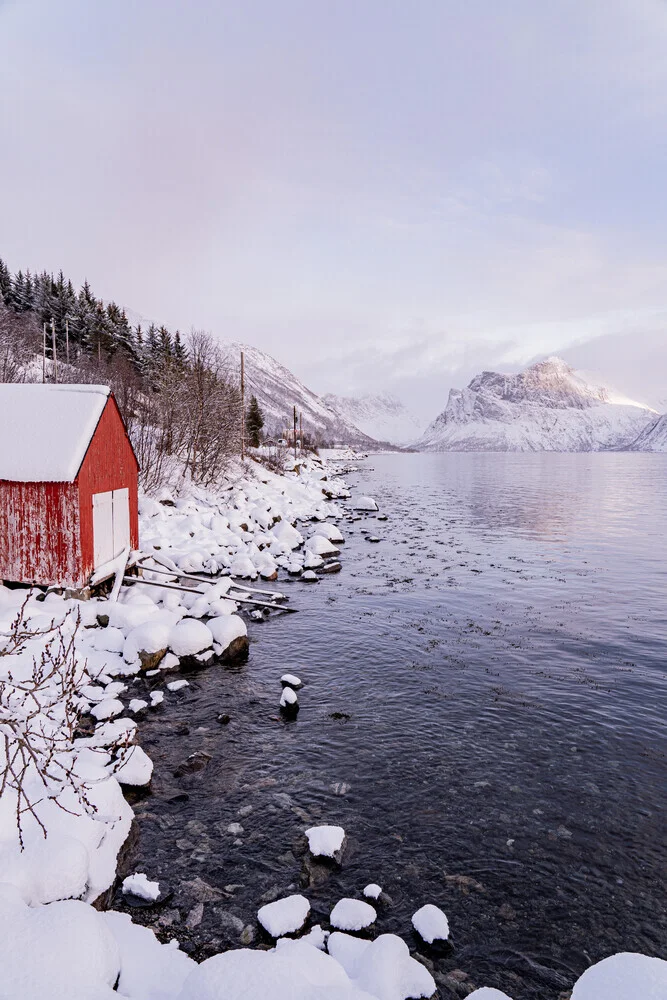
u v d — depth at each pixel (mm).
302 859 7035
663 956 5777
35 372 50250
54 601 13977
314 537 26297
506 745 9891
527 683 12500
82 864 5613
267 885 6598
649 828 7770
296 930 5832
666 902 6508
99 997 3906
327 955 4910
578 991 3711
